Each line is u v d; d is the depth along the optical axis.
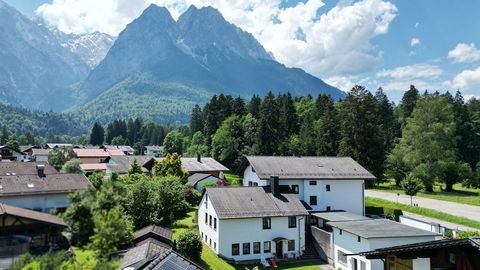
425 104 78.56
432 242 16.27
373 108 87.50
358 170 54.94
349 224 40.94
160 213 46.47
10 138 198.12
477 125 95.00
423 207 55.91
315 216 47.66
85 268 25.09
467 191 76.88
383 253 17.33
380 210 55.78
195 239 35.91
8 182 46.03
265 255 42.00
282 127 113.38
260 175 50.44
